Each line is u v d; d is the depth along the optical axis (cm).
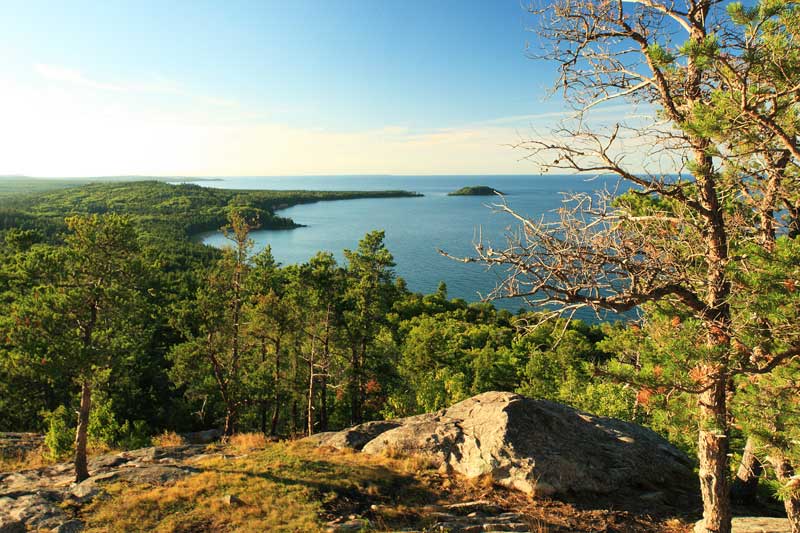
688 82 785
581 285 723
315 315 2870
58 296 1526
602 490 1300
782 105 620
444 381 4147
